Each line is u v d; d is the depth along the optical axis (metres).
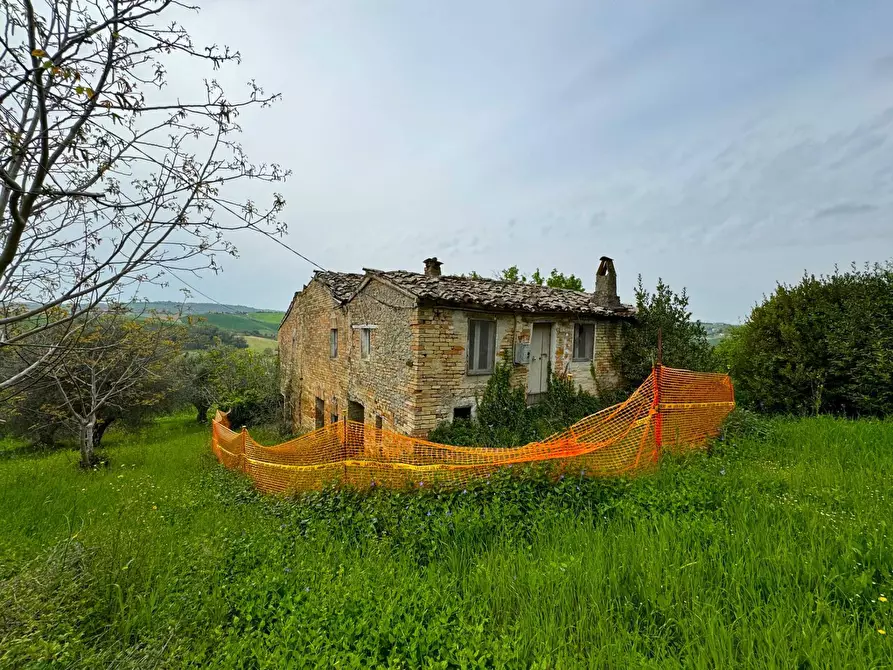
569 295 12.06
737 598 2.99
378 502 5.62
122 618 3.19
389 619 3.02
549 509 4.88
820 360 10.30
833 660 2.38
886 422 8.61
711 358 11.38
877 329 9.53
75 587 3.30
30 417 14.34
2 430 15.12
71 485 8.55
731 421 7.85
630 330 11.73
